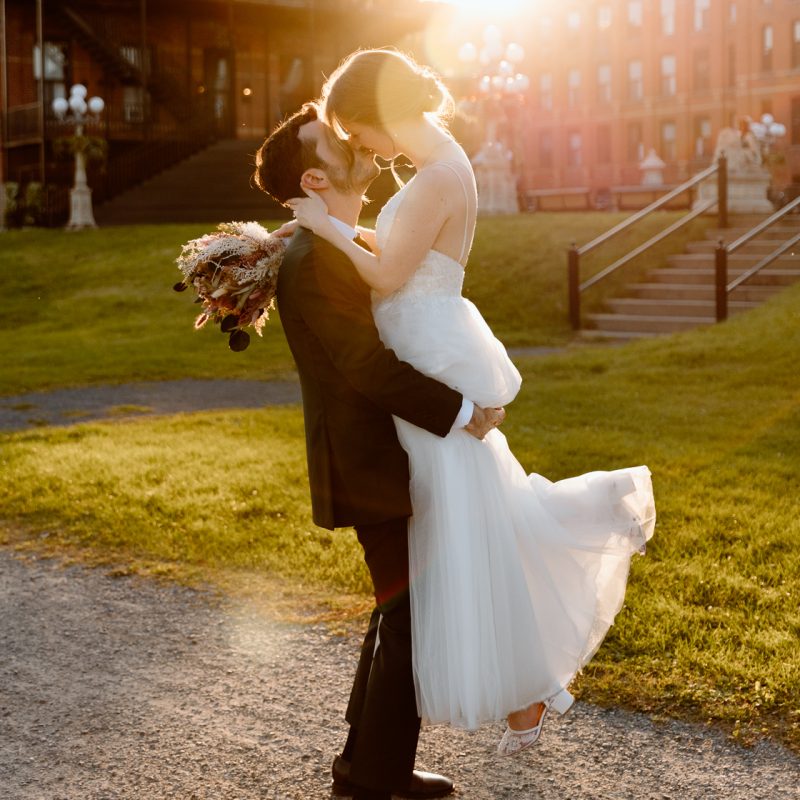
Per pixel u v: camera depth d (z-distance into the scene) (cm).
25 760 302
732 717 304
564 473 620
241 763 297
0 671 368
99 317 1753
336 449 253
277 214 3003
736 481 582
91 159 2772
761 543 461
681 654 345
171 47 3441
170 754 303
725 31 4788
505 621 255
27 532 546
